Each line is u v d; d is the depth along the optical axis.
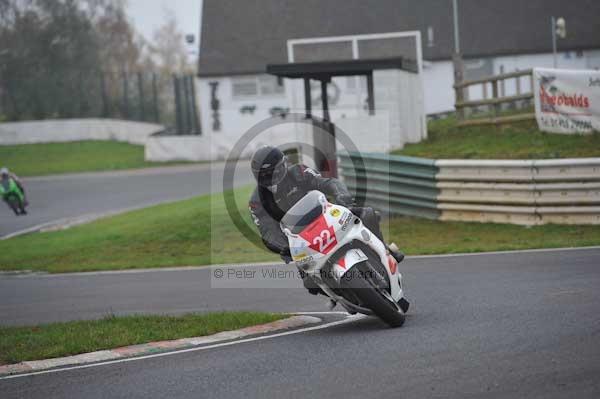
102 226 81.56
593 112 70.19
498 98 82.19
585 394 19.53
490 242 53.69
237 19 163.88
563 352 23.06
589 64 149.00
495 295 33.03
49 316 40.12
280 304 37.25
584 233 53.53
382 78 80.81
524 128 78.94
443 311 30.72
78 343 29.44
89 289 48.97
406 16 155.62
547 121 74.88
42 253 70.31
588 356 22.47
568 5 151.88
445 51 149.62
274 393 21.38
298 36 159.38
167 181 117.00
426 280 39.50
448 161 60.94
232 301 39.59
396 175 64.25
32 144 179.38
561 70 72.81
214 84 159.12
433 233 58.97
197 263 56.28
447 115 130.25
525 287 34.25
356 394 20.69
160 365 25.83
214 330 30.59
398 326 28.44
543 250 46.59
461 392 20.25
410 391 20.61
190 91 177.38
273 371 23.67
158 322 32.75
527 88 148.25
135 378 24.36
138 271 56.03
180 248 64.00
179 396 21.94
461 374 21.72
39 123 180.88
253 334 29.83
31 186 126.06
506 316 28.50
